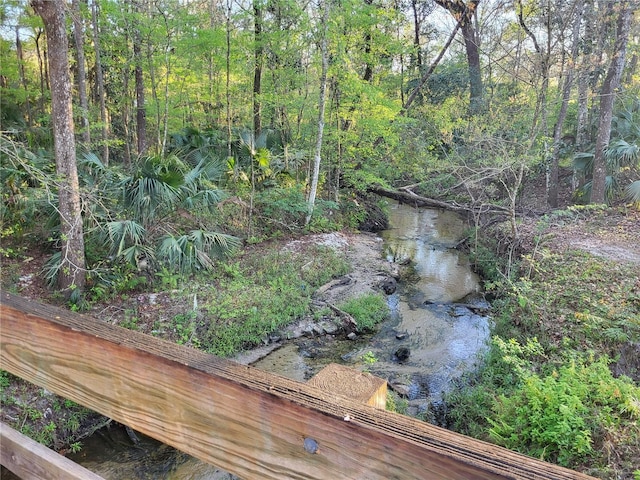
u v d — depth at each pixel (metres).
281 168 10.26
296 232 9.59
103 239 5.82
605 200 9.88
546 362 4.40
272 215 9.46
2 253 5.86
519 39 12.38
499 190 11.95
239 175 9.26
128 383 0.84
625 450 2.86
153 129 13.39
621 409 3.16
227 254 7.21
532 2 11.17
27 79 14.58
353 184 11.84
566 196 11.82
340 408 0.62
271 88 10.32
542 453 3.01
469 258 9.77
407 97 15.31
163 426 0.80
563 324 4.92
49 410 4.06
